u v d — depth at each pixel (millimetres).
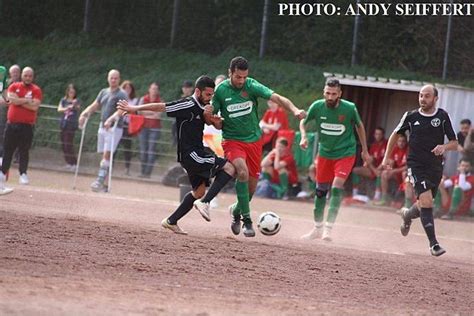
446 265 26938
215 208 40938
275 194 49938
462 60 66875
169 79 69562
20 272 18516
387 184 49344
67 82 71312
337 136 31766
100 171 44906
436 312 18844
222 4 74500
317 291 20000
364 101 56125
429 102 29328
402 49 69688
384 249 31188
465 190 46750
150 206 38656
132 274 19641
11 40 77812
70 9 78688
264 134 52625
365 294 20250
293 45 71812
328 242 31453
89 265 20156
